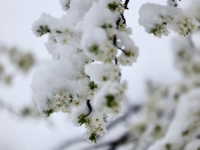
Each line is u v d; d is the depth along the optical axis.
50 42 1.50
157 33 1.35
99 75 1.01
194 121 2.71
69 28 1.20
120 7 1.23
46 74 1.35
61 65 1.37
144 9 1.38
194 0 3.71
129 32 1.25
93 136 1.32
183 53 4.29
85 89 1.28
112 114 0.96
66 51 1.40
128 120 4.65
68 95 1.28
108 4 1.23
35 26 1.22
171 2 1.49
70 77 1.35
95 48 1.00
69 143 4.36
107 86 0.95
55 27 1.20
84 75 1.36
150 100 4.97
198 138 2.67
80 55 1.38
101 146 4.04
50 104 1.29
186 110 2.82
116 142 4.08
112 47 1.01
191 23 1.36
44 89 1.30
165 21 1.35
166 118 4.34
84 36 1.02
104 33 1.01
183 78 4.53
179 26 1.35
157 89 5.11
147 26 1.35
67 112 1.30
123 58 1.14
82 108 1.34
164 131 4.10
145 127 4.63
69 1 1.48
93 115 1.31
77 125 1.35
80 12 1.37
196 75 4.46
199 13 3.70
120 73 1.04
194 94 3.11
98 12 1.08
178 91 4.49
